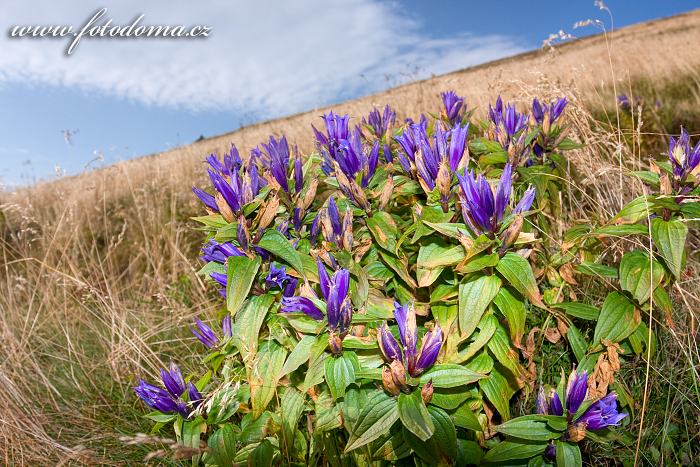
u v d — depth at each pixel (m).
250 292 2.15
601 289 3.02
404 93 8.70
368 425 1.73
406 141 2.21
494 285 1.85
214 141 12.59
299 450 2.25
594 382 2.02
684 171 2.00
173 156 10.40
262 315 2.11
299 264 1.94
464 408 1.93
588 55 15.37
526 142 2.58
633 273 2.04
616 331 2.08
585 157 3.65
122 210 6.96
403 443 1.95
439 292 2.02
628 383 2.54
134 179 8.45
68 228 6.35
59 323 4.67
